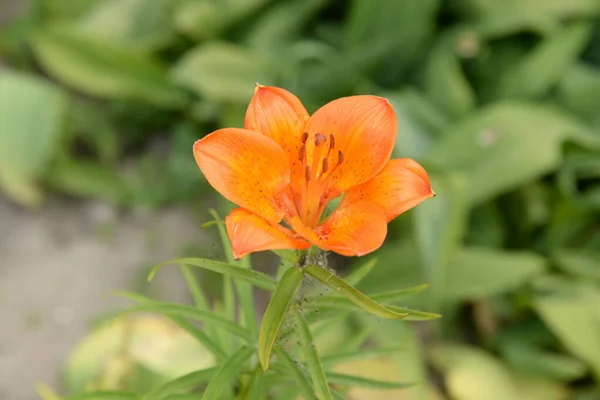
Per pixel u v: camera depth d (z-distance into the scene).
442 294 1.14
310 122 0.59
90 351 1.03
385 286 1.17
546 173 1.27
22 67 1.59
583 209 1.23
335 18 1.56
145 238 1.34
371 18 1.37
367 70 1.38
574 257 1.26
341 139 0.59
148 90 1.40
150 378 0.99
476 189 1.17
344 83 1.35
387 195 0.58
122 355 1.01
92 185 1.38
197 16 1.40
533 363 1.17
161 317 1.11
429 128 1.30
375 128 0.58
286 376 0.65
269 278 0.60
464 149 1.21
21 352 1.18
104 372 1.01
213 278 1.23
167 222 1.36
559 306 1.14
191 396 0.64
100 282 1.28
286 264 0.60
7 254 1.31
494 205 1.28
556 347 1.20
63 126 1.41
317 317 0.63
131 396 0.65
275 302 0.57
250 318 0.65
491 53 1.44
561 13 1.38
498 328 1.25
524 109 1.22
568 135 1.19
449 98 1.32
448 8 1.47
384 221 0.56
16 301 1.25
